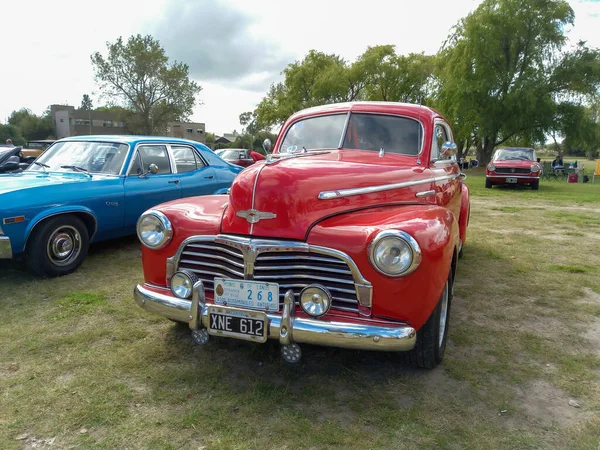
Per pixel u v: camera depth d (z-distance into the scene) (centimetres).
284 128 436
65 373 298
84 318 384
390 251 249
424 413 259
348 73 4194
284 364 312
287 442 235
